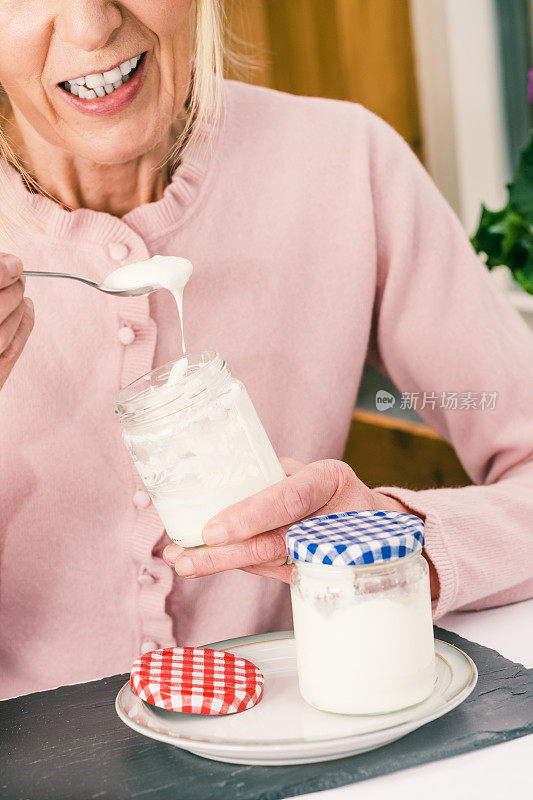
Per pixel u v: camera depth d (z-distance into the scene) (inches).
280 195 45.9
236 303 44.9
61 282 41.8
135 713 28.3
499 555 35.7
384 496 35.2
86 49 33.9
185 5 36.3
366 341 48.1
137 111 36.8
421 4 95.1
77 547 43.0
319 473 30.4
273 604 45.9
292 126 46.9
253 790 24.5
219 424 30.0
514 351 48.3
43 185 42.0
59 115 37.1
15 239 41.5
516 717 27.0
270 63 120.4
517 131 92.8
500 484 41.4
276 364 45.9
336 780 24.6
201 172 43.6
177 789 25.1
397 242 47.7
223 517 28.9
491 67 92.1
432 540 34.4
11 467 42.3
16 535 42.9
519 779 24.2
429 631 27.1
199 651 31.2
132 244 41.8
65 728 30.0
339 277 46.9
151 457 30.0
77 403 42.3
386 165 48.3
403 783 24.6
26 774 27.0
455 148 98.0
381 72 102.6
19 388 41.8
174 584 43.3
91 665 44.0
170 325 43.4
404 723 25.1
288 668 31.2
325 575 26.1
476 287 48.6
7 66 35.2
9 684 44.8
